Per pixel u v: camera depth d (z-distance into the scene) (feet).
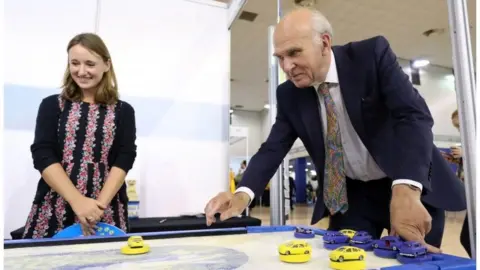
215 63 7.77
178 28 7.54
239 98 26.00
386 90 2.83
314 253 2.20
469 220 2.47
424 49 15.19
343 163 3.25
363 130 3.00
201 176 7.46
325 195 3.35
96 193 3.38
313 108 3.31
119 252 2.23
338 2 11.21
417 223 2.15
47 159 3.28
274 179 5.64
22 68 6.45
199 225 6.05
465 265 1.72
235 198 3.04
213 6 7.83
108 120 3.58
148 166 7.09
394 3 11.40
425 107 2.76
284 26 2.85
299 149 20.66
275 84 5.96
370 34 13.64
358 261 1.74
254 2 11.23
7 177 6.21
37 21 6.60
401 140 2.58
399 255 1.93
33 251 2.25
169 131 7.30
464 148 2.51
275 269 1.80
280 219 5.59
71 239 2.49
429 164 2.44
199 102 7.57
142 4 7.30
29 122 6.42
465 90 2.52
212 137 7.62
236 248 2.36
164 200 7.14
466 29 2.57
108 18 7.05
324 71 3.00
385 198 3.39
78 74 3.51
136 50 7.19
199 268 1.82
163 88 7.32
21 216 6.23
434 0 11.15
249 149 30.17
